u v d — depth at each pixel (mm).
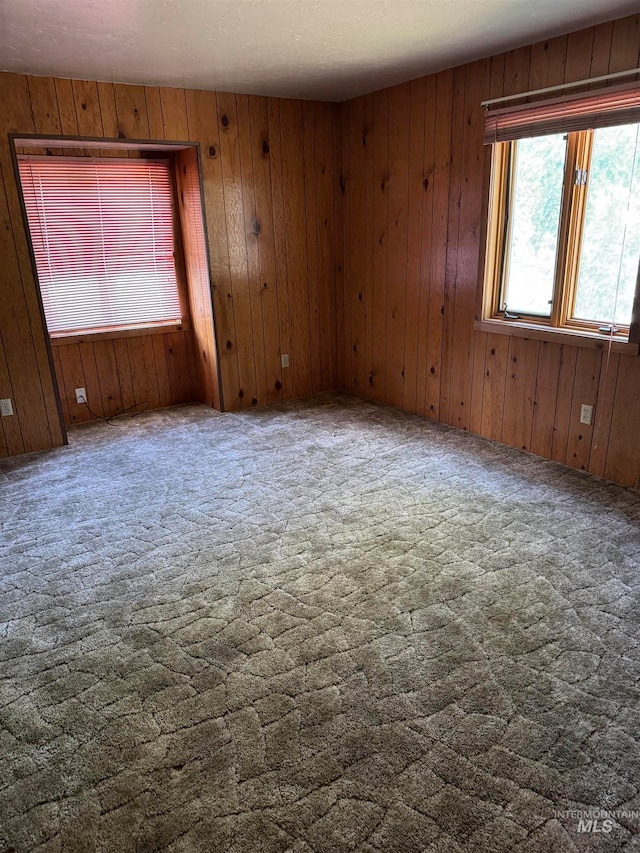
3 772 1716
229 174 4570
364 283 5086
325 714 1876
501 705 1894
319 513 3180
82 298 4707
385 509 3203
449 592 2475
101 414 4969
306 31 3012
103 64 3482
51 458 4070
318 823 1534
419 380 4723
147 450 4180
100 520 3174
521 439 3990
